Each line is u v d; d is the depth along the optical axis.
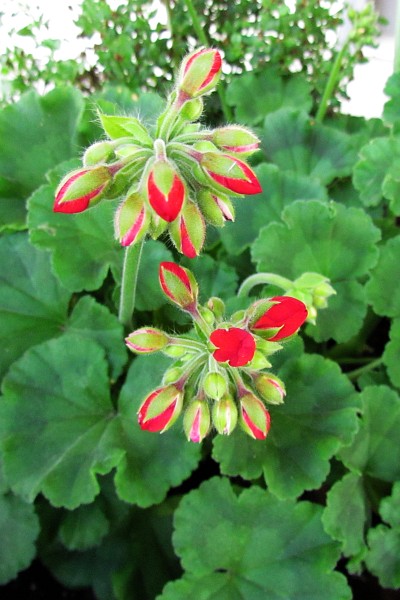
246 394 0.23
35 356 0.32
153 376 0.32
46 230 0.33
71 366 0.32
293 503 0.31
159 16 0.45
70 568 0.33
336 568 0.34
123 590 0.32
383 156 0.39
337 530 0.30
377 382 0.35
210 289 0.35
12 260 0.34
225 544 0.31
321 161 0.42
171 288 0.23
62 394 0.32
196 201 0.21
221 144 0.21
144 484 0.31
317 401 0.32
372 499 0.33
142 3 0.41
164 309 0.34
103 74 0.44
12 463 0.31
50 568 0.33
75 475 0.31
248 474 0.30
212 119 0.47
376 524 0.34
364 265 0.36
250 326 0.22
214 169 0.20
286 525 0.31
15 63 0.42
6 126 0.37
